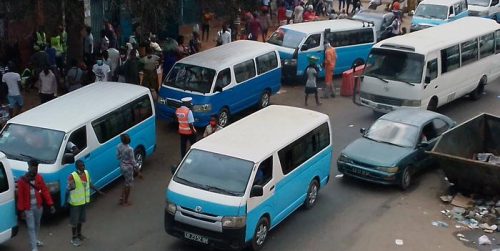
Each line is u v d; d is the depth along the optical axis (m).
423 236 14.49
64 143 14.41
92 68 22.44
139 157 17.23
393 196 16.55
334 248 13.80
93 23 26.48
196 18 33.78
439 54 21.97
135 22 26.58
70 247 13.41
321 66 26.98
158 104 20.75
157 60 23.55
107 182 16.06
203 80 20.23
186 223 12.88
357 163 16.69
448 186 17.16
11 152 14.40
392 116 18.31
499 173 15.29
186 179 13.20
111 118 15.95
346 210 15.67
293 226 14.75
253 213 12.95
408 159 16.73
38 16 22.91
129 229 14.34
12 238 13.65
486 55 25.02
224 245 12.70
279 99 24.78
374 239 14.28
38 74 22.16
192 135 17.81
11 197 12.71
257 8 27.34
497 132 18.19
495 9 37.16
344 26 27.72
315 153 15.28
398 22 33.62
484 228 14.88
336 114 23.17
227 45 22.98
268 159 13.47
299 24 27.91
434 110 22.55
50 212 13.41
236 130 14.65
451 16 33.94
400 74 21.47
